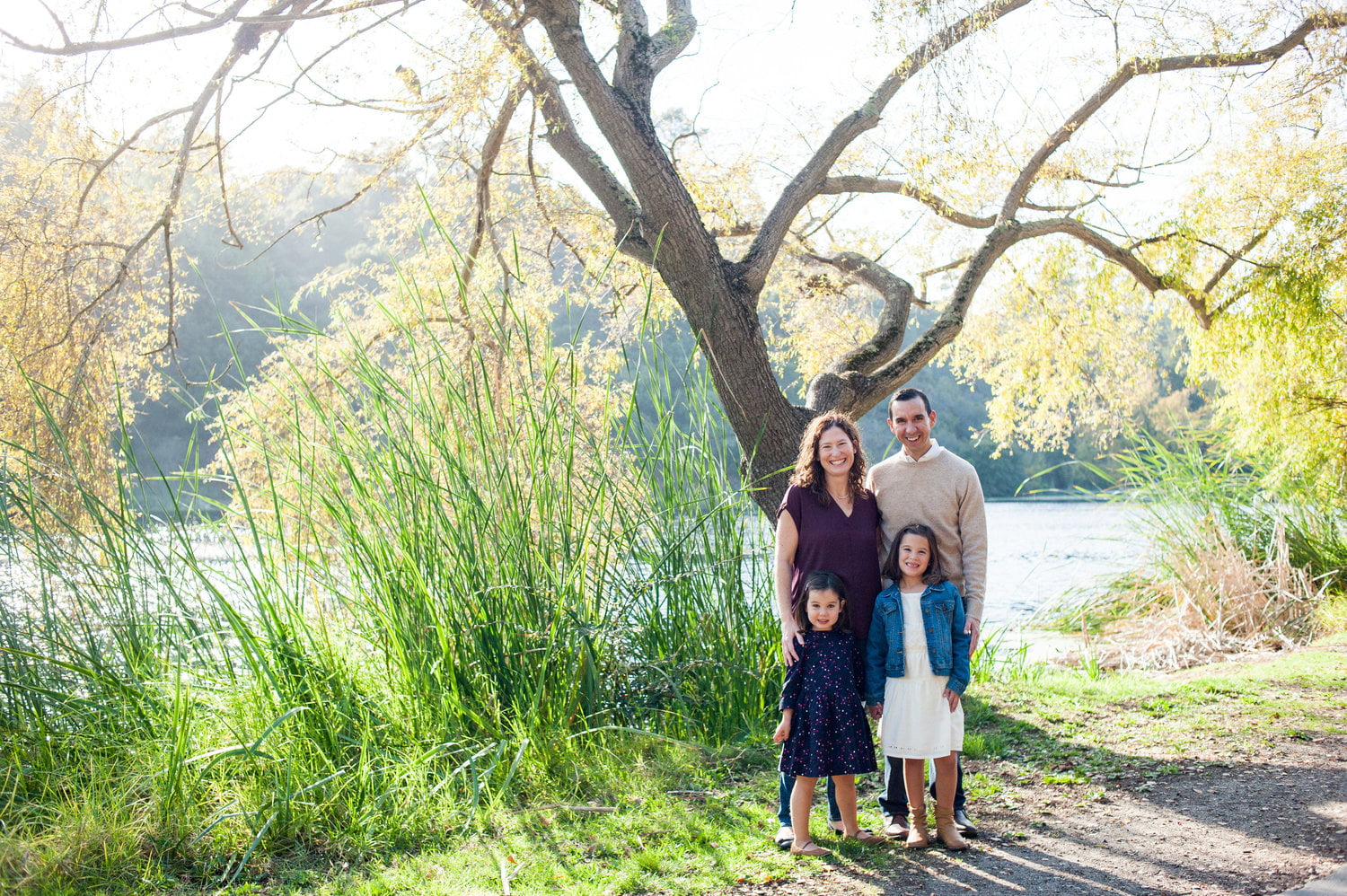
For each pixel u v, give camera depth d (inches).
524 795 168.7
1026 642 402.6
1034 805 163.3
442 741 175.2
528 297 359.6
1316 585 410.3
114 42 303.0
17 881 133.6
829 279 429.4
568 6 288.8
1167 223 454.6
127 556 182.7
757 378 282.8
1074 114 378.9
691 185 420.2
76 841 141.4
